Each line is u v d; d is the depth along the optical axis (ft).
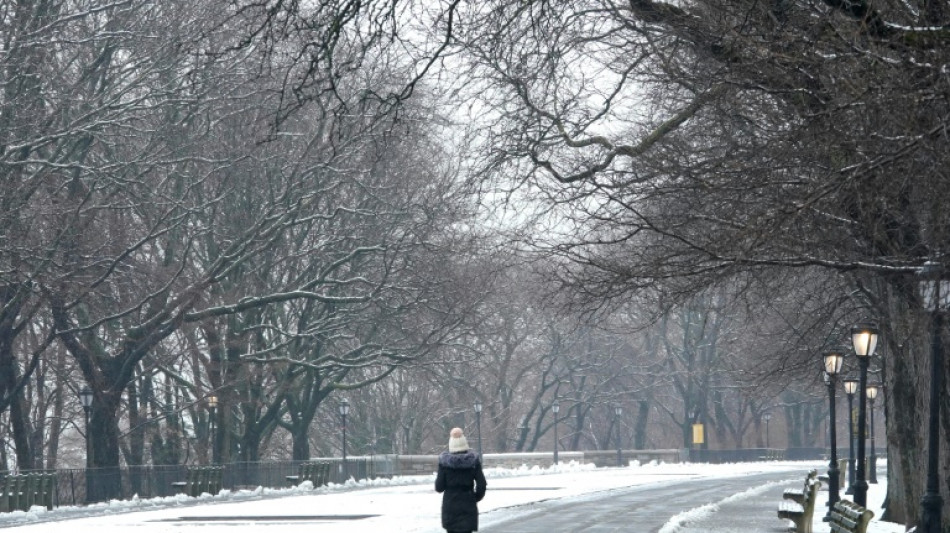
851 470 525.34
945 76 156.87
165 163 567.59
